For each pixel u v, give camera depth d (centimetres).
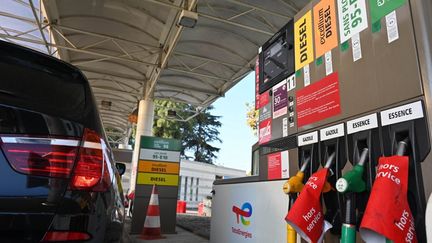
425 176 109
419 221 109
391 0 129
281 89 206
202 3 732
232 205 264
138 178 580
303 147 178
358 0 146
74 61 1112
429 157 109
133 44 981
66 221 143
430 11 115
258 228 220
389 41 128
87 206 151
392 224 100
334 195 152
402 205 104
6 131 146
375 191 107
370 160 131
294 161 185
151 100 1190
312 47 177
